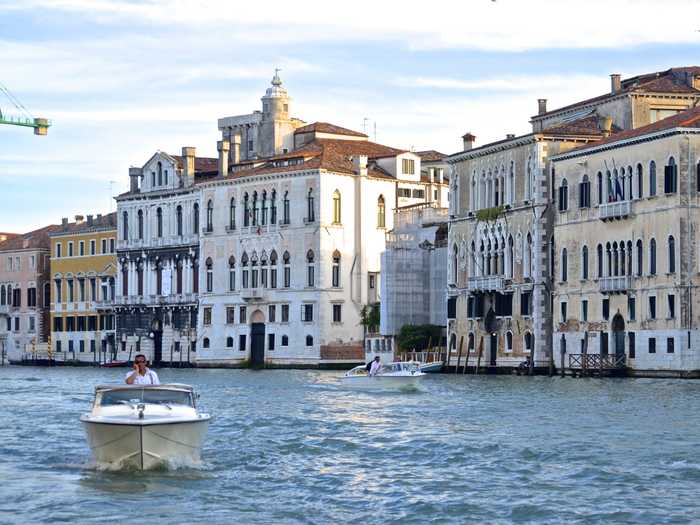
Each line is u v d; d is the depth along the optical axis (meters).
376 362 77.56
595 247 89.06
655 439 46.78
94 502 35.78
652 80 98.94
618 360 86.44
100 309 140.75
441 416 56.88
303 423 54.25
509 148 98.19
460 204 104.50
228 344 125.75
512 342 97.69
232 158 129.88
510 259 98.12
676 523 33.25
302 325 119.81
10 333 155.12
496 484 38.31
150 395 41.38
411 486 38.16
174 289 132.25
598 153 88.56
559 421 53.38
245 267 124.50
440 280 108.88
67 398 73.38
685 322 81.25
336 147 125.94
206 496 36.66
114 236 140.62
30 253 152.88
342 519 34.06
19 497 36.41
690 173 81.38
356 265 120.50
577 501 35.75
